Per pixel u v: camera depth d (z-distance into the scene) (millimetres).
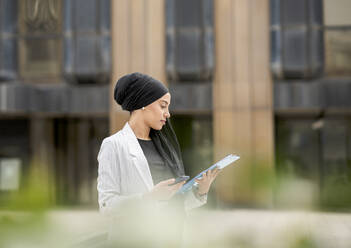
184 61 15336
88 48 15609
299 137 15766
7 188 16219
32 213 1639
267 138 15227
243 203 13891
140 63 15500
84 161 16188
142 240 2252
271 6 15219
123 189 2342
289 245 1913
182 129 15883
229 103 15352
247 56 15328
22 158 16359
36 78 15938
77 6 15664
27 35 15945
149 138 2566
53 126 16312
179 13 15398
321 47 15094
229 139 15328
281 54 15102
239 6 15352
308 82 15227
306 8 15078
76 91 15734
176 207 2395
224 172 14250
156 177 2441
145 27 15516
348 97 15016
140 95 2408
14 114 15938
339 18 15070
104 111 15578
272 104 15266
